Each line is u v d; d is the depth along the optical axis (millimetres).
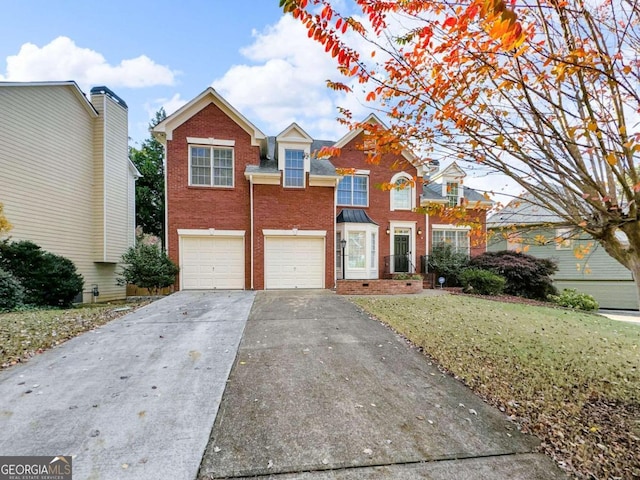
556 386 4480
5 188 9633
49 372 4398
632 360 5734
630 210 2900
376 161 4094
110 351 5234
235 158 12688
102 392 3879
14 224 9867
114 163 13922
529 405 3939
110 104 13688
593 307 12906
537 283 14094
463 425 3473
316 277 13023
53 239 11195
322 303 9453
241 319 7410
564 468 2863
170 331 6395
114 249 13820
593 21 2668
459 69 3273
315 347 5629
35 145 10547
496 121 3252
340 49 3049
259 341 5863
